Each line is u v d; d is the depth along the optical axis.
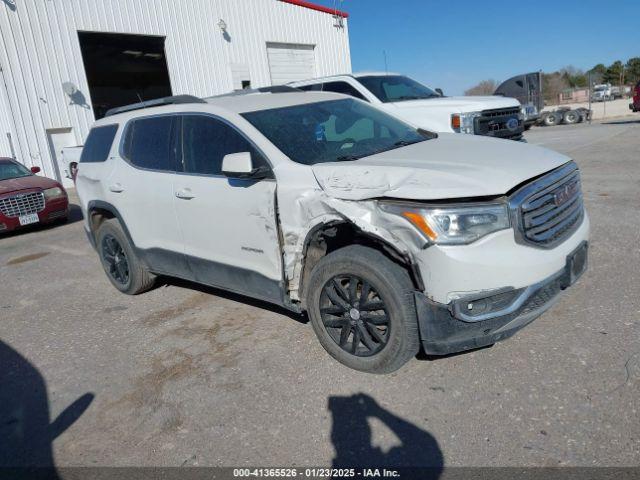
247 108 4.21
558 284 3.25
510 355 3.45
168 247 4.73
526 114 20.02
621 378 3.05
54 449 3.08
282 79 20.59
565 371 3.20
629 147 12.11
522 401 2.98
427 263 2.97
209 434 3.05
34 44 14.16
